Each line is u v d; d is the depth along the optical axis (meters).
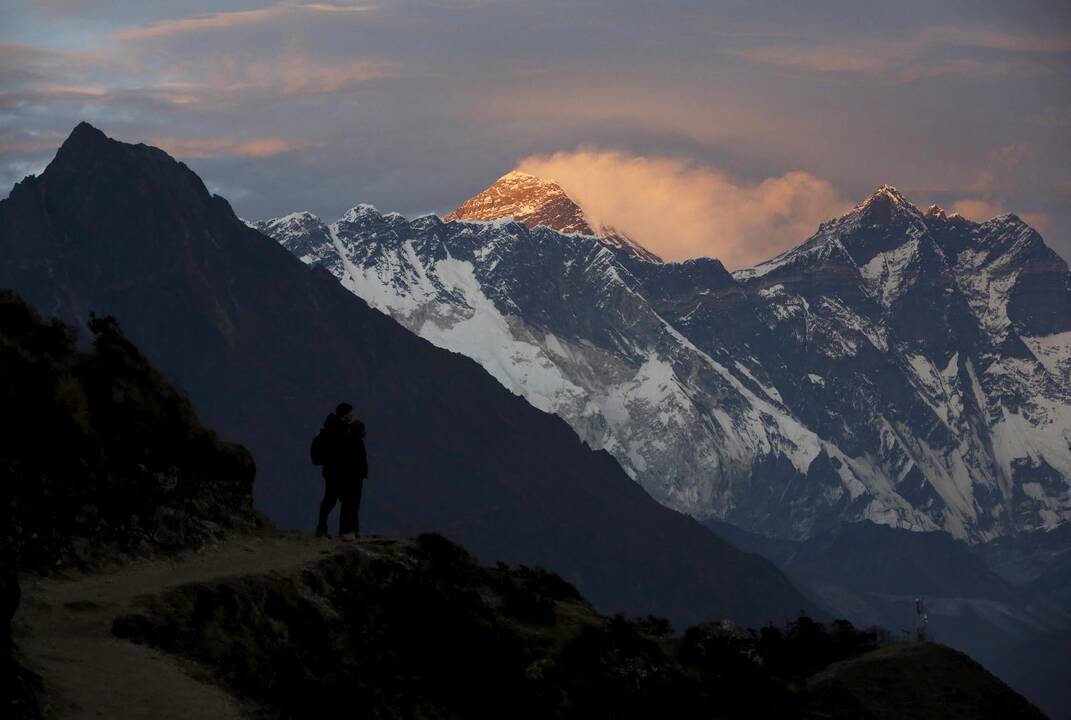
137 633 35.38
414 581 46.56
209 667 35.41
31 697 29.95
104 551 41.12
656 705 49.69
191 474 47.22
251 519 48.84
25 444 41.06
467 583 50.88
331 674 38.59
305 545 47.53
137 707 31.80
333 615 42.19
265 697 35.41
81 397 44.00
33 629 34.41
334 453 50.78
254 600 39.66
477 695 43.88
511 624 49.50
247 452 50.34
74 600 36.78
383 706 39.28
